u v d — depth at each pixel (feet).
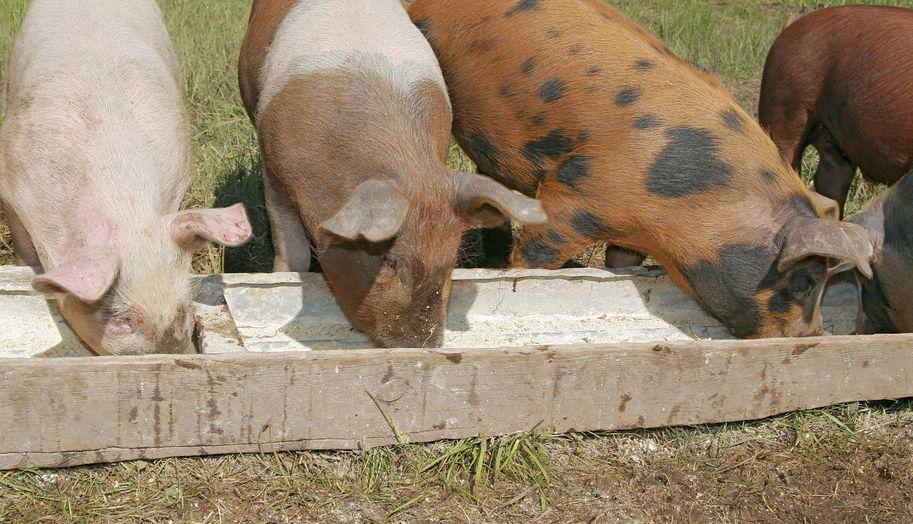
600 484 9.61
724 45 17.56
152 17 11.51
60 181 9.73
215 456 9.41
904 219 10.55
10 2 15.56
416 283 9.46
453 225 9.50
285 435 9.36
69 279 8.80
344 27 10.64
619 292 11.06
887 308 10.76
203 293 10.28
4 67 13.50
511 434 9.67
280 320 10.56
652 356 9.67
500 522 9.29
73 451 9.13
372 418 9.44
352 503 9.30
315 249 10.19
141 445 9.20
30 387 8.94
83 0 11.12
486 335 10.75
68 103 10.04
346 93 10.04
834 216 10.68
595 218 10.66
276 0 11.28
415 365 9.37
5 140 10.16
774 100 12.43
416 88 10.25
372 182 9.05
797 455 9.96
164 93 10.57
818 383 10.03
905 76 11.37
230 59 14.85
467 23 11.43
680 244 10.43
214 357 9.11
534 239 10.93
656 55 10.82
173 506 9.16
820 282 10.24
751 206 10.28
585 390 9.65
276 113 10.25
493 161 11.43
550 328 10.90
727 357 9.78
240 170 12.58
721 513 9.50
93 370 8.98
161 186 9.98
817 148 12.66
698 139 10.39
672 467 9.79
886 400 10.43
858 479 9.81
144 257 9.30
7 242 11.72
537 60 10.98
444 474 9.51
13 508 9.04
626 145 10.48
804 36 12.16
